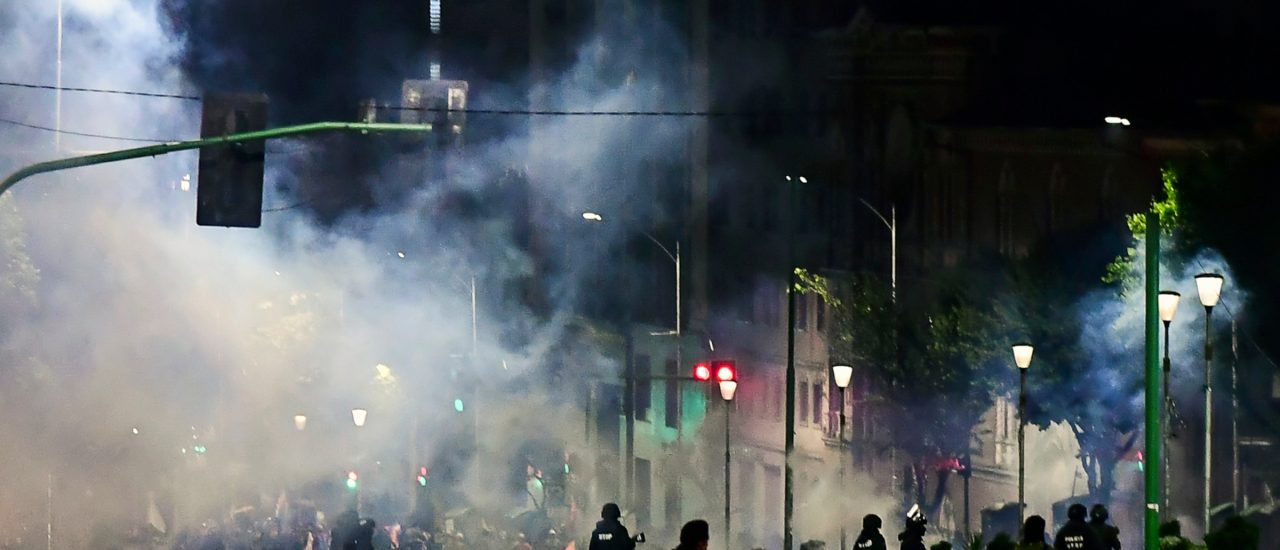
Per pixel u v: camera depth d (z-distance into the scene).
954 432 62.34
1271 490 55.53
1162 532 31.09
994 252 68.19
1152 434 27.61
